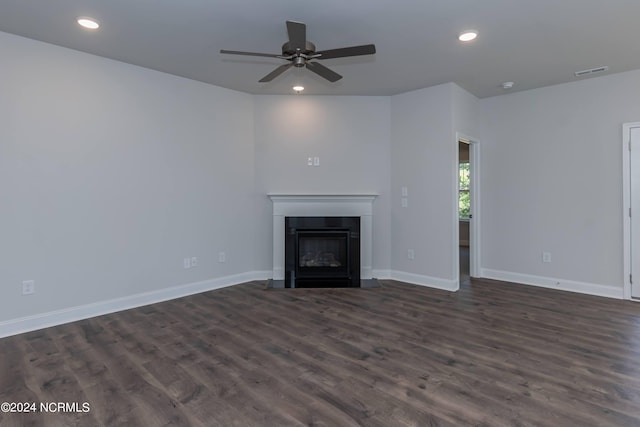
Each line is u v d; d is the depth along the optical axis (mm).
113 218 3707
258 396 2133
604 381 2277
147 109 3938
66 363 2547
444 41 3244
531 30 3035
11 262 3102
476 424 1863
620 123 4090
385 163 5062
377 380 2312
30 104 3182
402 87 4602
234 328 3225
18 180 3129
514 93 4840
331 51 2713
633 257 4039
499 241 5043
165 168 4098
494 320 3412
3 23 2893
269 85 4531
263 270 5059
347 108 5004
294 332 3129
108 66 3646
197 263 4414
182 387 2229
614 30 3039
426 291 4438
